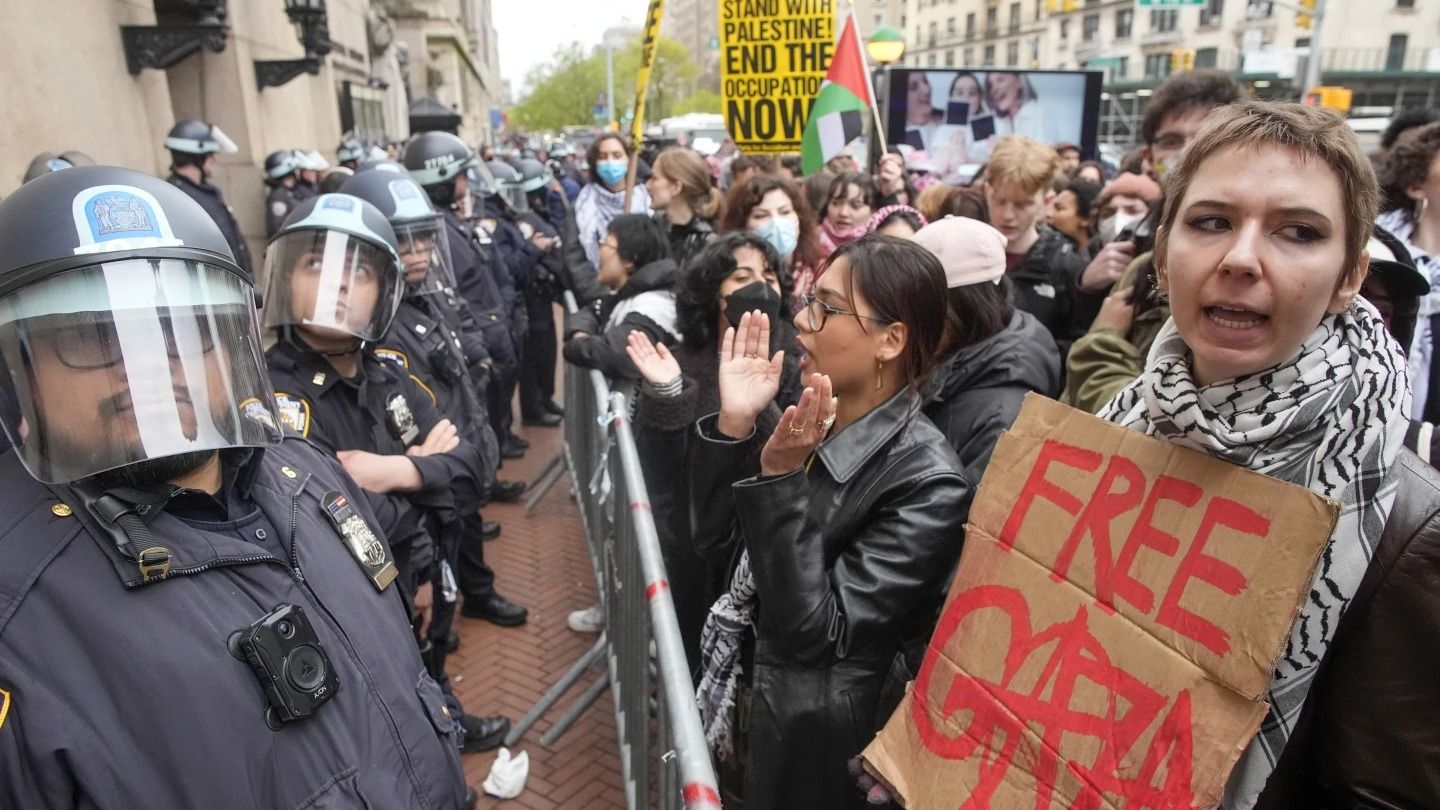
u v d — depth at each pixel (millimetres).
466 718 2971
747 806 1577
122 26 5004
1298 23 20078
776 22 4777
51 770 889
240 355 1136
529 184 7891
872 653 1526
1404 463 1000
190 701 966
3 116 3803
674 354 2641
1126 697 1083
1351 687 973
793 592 1436
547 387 6527
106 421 985
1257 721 970
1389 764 951
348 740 1108
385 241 2047
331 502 1297
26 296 978
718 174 10719
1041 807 1139
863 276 1561
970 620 1314
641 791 2166
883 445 1574
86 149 4547
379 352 2389
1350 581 956
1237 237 990
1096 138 8945
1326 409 996
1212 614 1018
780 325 2617
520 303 5902
